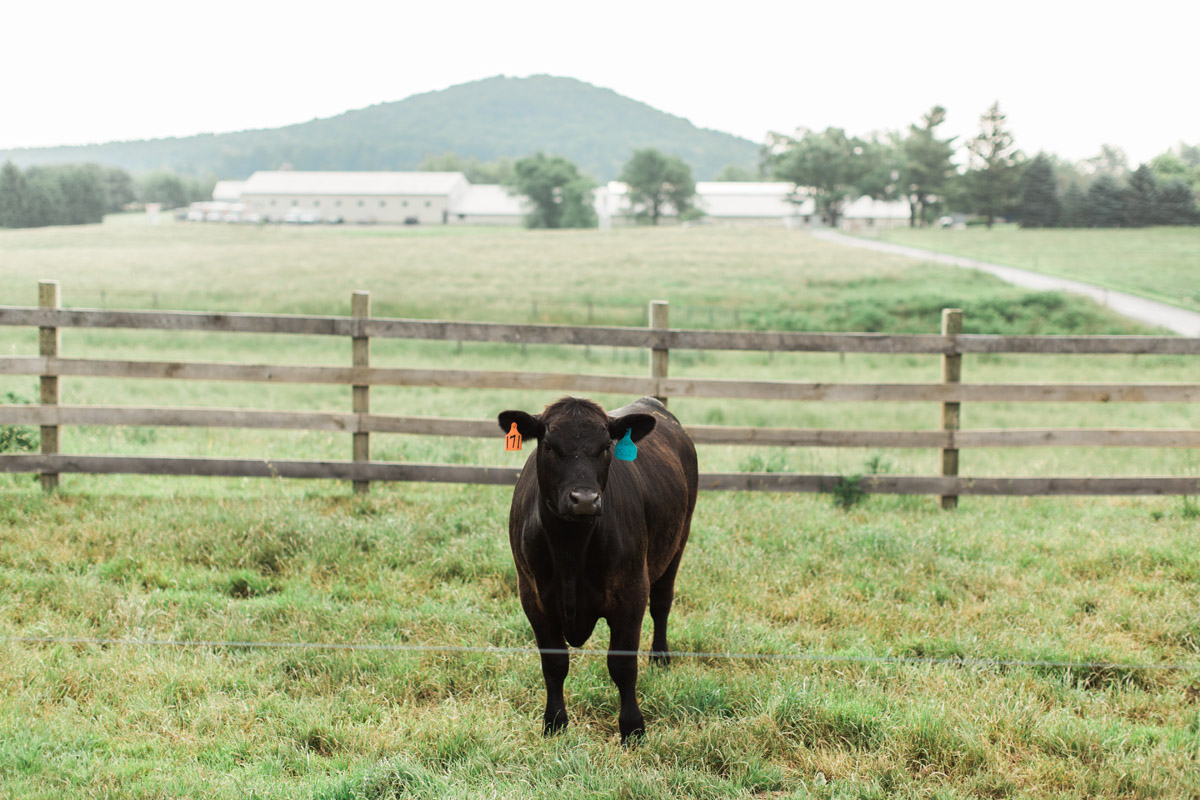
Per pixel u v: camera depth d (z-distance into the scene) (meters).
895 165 107.00
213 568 5.69
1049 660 4.58
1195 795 3.39
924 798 3.40
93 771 3.43
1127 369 22.41
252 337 24.31
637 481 4.04
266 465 7.31
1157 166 104.50
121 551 5.86
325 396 16.02
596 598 3.72
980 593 5.64
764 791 3.50
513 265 50.84
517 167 114.19
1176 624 4.97
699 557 6.03
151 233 79.81
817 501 7.63
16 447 8.30
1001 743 3.76
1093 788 3.46
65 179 124.12
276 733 3.81
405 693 4.22
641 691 4.26
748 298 36.81
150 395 15.50
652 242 68.38
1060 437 7.52
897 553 6.12
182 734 3.78
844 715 3.88
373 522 6.51
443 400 15.79
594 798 3.28
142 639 4.61
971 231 84.25
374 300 34.78
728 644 4.73
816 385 7.55
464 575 5.71
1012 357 24.16
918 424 15.38
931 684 4.27
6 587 5.27
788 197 114.75
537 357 23.06
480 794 3.22
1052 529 6.91
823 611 5.22
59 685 4.13
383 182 144.00
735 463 9.11
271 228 96.00
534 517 3.71
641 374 20.08
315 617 4.92
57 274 41.03
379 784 3.32
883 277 43.03
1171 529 6.87
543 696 4.22
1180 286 40.16
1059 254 56.34
